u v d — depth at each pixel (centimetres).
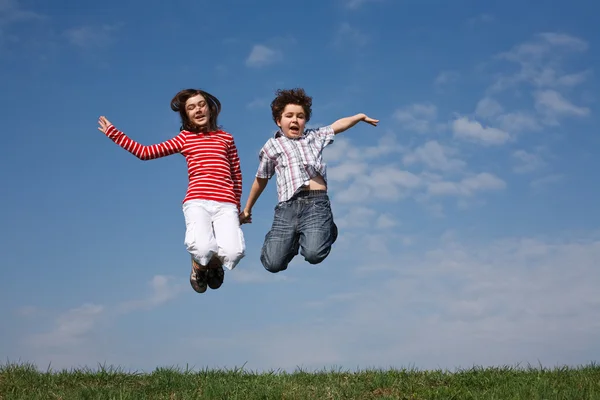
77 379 811
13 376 793
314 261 705
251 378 816
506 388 718
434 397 702
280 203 720
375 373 826
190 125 732
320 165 723
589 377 779
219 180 711
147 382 807
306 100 754
